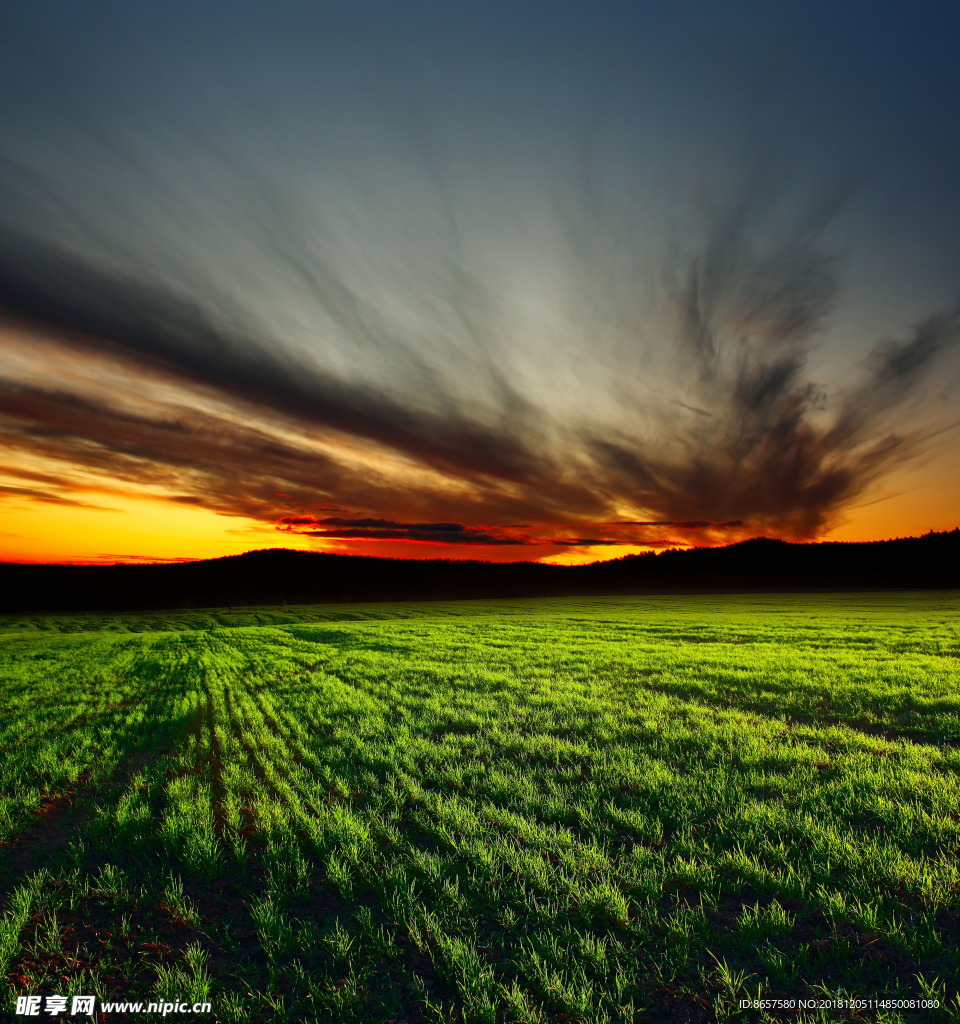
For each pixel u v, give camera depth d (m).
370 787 8.55
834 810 7.06
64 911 5.44
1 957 4.56
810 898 5.07
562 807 7.32
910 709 12.77
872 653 22.59
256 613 85.81
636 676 18.39
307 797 8.21
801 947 4.32
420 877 5.76
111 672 24.08
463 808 7.40
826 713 12.73
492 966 4.38
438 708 14.11
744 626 38.81
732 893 5.34
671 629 38.25
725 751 9.89
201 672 23.48
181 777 9.37
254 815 7.67
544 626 43.94
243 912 5.39
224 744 11.37
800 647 25.69
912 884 5.15
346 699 15.81
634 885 5.41
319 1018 3.99
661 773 8.50
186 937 5.00
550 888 5.41
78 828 7.44
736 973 4.21
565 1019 3.86
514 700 14.99
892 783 7.76
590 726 11.98
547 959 4.45
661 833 6.57
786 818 6.70
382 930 4.85
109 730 12.73
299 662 26.00
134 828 7.21
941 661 19.61
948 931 4.56
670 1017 3.85
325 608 92.94
